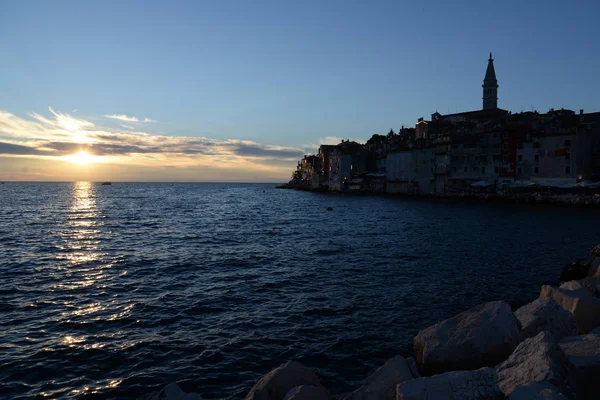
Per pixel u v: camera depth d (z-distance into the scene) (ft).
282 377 31.65
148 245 132.16
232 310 65.10
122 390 41.01
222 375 44.11
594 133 302.66
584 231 163.94
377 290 77.00
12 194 568.00
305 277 87.45
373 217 237.66
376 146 543.80
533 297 73.05
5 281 82.02
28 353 48.78
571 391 24.64
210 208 324.39
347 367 46.11
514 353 28.86
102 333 55.16
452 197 355.15
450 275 89.51
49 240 141.79
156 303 68.39
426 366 34.63
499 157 333.83
